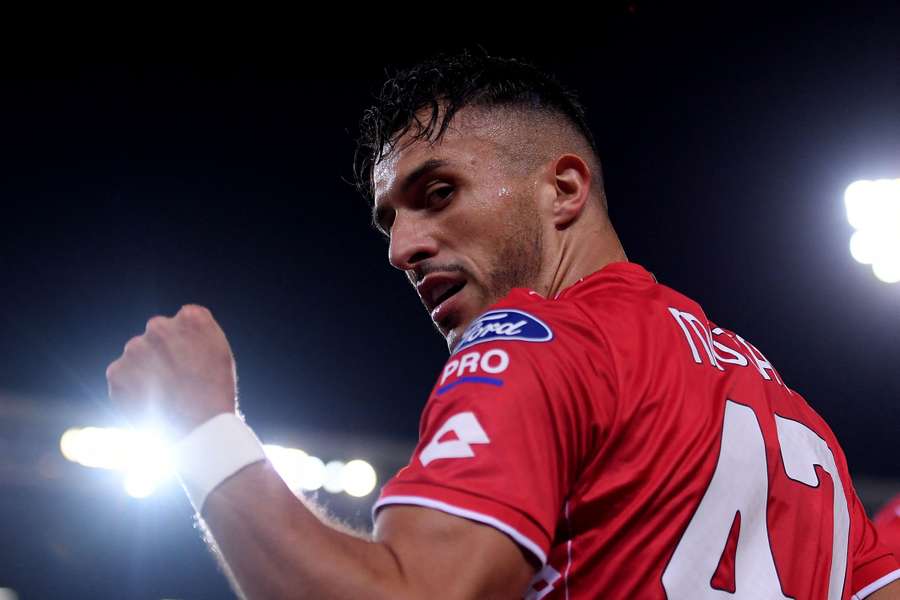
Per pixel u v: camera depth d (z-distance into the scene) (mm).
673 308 1645
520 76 1925
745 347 1768
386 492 1312
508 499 1256
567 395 1359
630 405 1412
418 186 1820
